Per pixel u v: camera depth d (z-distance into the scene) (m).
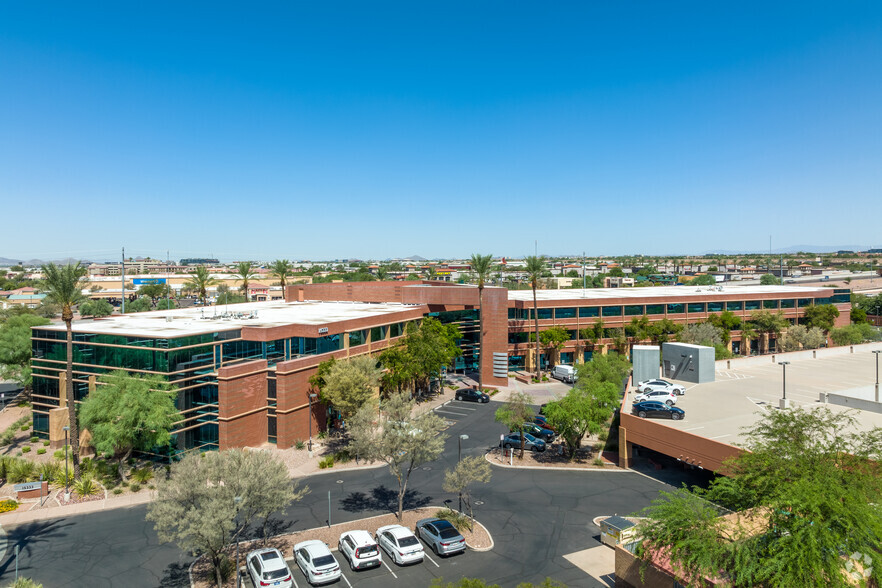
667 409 43.38
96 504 39.66
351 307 84.44
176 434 48.34
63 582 29.28
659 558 24.98
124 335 50.59
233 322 62.59
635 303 93.88
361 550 30.02
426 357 66.75
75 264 44.12
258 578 27.59
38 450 51.16
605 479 43.16
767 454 24.39
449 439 54.28
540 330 88.56
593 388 48.59
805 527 19.89
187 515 25.95
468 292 82.12
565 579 28.73
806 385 54.72
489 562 30.73
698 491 26.23
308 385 55.03
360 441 36.28
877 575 19.34
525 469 45.72
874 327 108.38
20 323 71.88
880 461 23.59
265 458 30.23
